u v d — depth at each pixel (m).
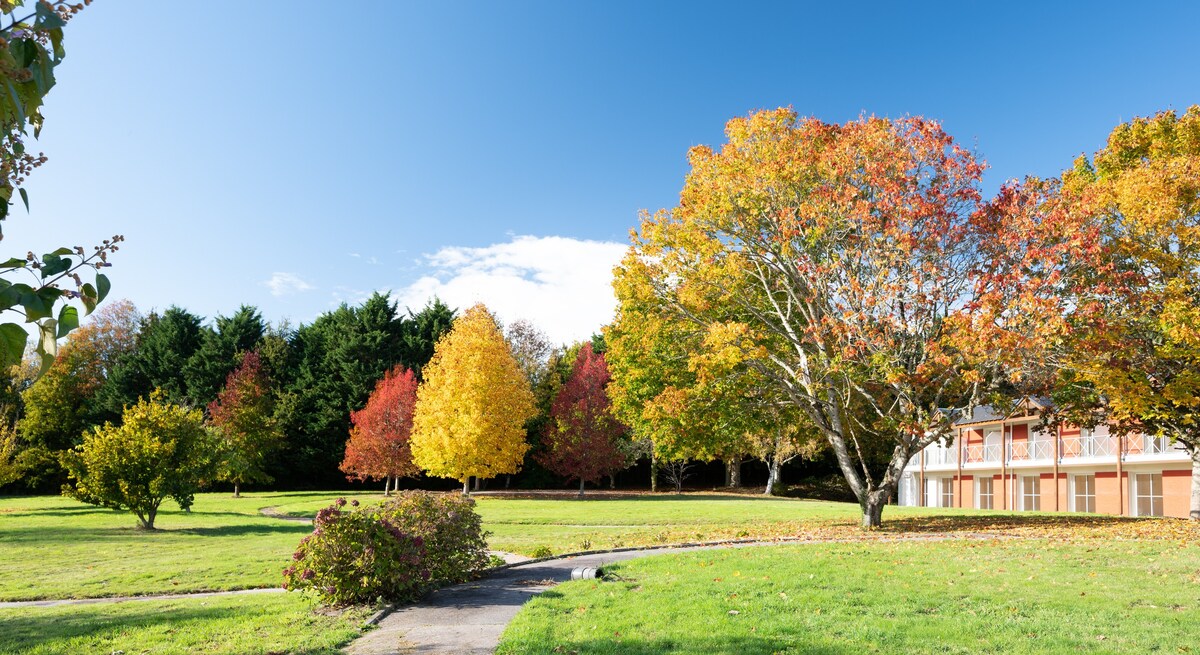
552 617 8.88
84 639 8.13
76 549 17.34
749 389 22.86
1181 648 7.16
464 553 11.98
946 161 19.22
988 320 16.16
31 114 2.52
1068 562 12.72
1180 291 17.45
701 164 22.19
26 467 42.12
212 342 55.38
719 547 16.64
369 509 11.50
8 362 2.20
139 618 9.42
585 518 26.56
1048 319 16.39
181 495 22.91
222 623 8.89
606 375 48.91
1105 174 21.36
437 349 43.88
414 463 44.25
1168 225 17.98
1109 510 34.09
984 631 7.88
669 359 23.66
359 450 45.91
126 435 22.55
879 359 17.88
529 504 35.06
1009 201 18.33
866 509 20.92
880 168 18.66
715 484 60.88
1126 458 32.53
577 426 44.66
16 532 21.30
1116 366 17.34
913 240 17.69
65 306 2.35
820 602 9.40
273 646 7.67
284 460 53.38
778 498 42.25
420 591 10.59
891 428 20.56
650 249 22.77
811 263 19.33
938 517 24.23
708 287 21.31
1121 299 17.73
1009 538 17.02
